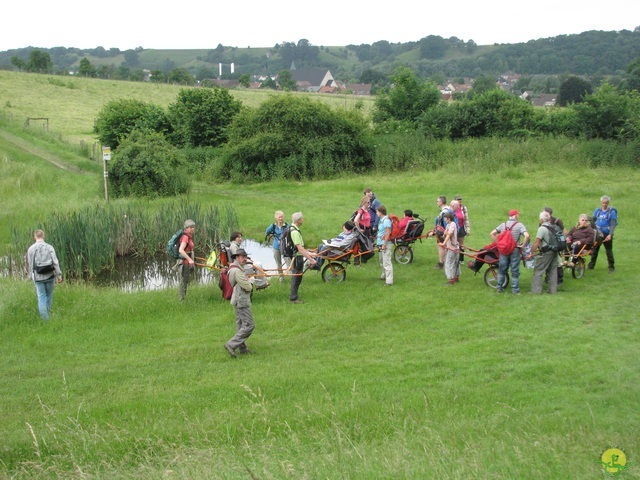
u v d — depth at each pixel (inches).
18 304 468.1
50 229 620.7
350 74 5871.1
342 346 401.4
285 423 284.0
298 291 523.8
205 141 1461.6
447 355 376.8
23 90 2770.7
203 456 248.5
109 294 512.4
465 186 1025.5
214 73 6909.5
